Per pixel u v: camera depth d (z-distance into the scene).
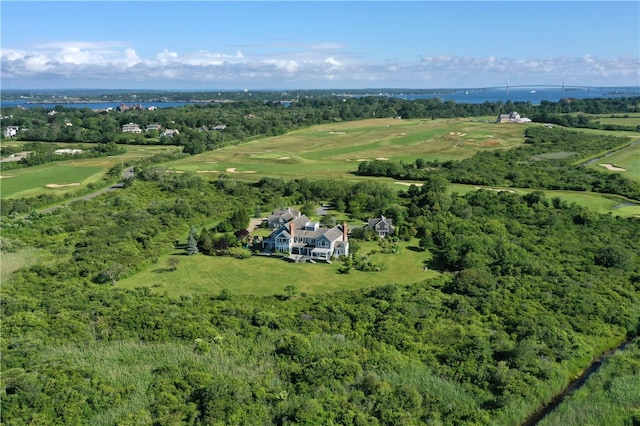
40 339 67.00
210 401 53.38
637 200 139.88
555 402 56.97
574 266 91.69
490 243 99.00
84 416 52.97
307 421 51.12
